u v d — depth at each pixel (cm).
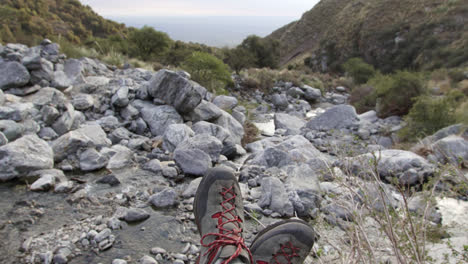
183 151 489
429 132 746
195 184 424
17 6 4047
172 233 327
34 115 515
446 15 3606
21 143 426
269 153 531
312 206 385
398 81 1034
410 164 500
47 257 268
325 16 6669
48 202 365
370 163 258
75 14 5394
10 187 390
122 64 1148
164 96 684
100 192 400
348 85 1906
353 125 852
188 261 283
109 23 6000
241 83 1480
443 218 372
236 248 158
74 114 576
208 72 1193
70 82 705
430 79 1834
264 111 1195
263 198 396
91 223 330
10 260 266
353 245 205
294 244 197
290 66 5056
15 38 1173
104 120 613
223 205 205
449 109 805
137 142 569
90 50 1191
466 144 559
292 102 1402
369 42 4150
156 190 414
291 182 425
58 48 835
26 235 302
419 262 171
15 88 574
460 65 2906
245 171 482
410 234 199
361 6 4966
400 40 3822
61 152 472
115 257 283
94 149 485
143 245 304
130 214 344
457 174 229
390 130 843
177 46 2984
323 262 223
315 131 841
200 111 711
